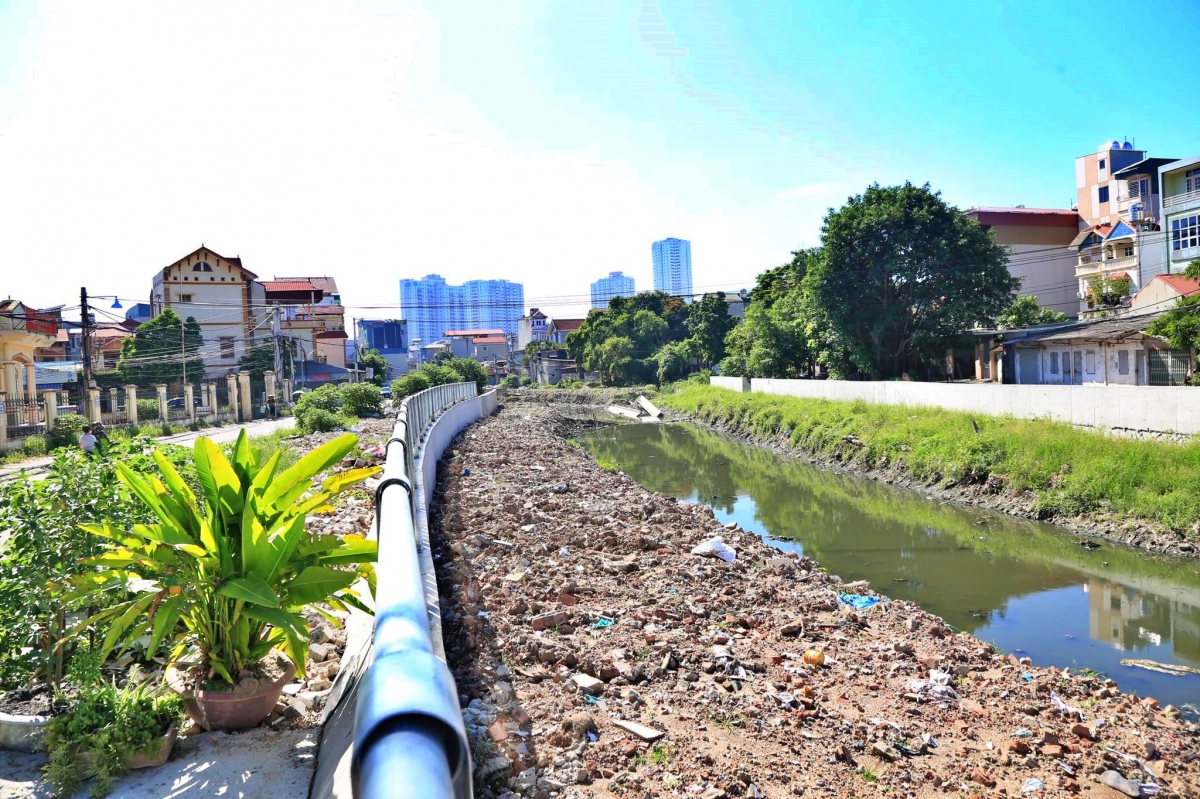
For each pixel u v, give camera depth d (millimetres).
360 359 76375
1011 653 9258
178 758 4258
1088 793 5375
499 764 4746
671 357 65000
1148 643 9672
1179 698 7984
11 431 22688
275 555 4551
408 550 4371
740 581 10367
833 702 6660
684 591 9516
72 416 25656
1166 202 37531
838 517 17953
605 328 74562
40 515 4777
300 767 4176
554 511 14414
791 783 5062
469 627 7477
